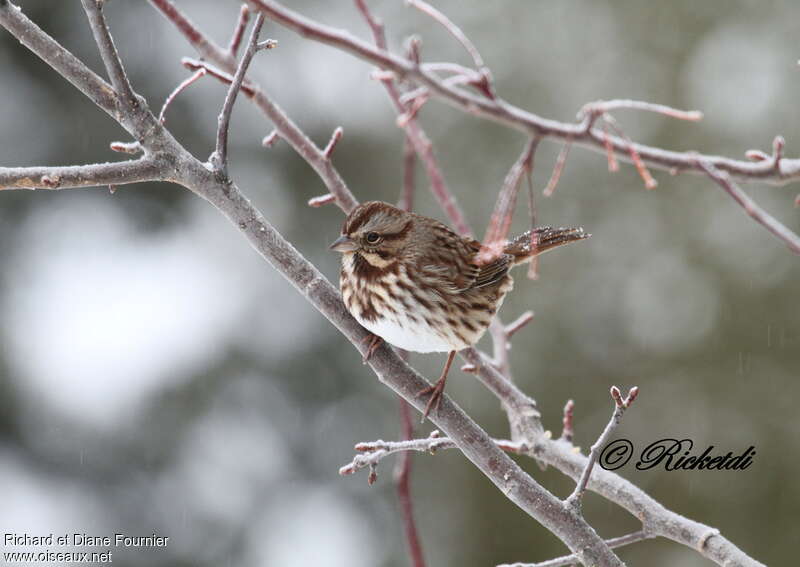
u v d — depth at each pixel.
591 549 5.48
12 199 13.64
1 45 13.19
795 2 14.81
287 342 13.47
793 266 14.11
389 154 14.20
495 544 13.63
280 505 13.07
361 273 6.80
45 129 13.23
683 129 14.62
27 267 13.63
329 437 13.38
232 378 13.23
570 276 14.40
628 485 6.34
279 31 14.26
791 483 13.45
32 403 12.78
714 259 14.34
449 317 7.05
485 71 6.91
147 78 13.48
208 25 14.17
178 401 13.02
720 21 14.88
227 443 13.06
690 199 14.49
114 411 12.85
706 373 14.06
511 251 7.84
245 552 12.77
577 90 14.86
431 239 7.18
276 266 6.07
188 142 13.55
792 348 13.95
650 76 14.85
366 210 6.98
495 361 7.62
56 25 13.20
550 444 6.82
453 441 5.82
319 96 14.27
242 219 5.90
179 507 12.70
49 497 12.52
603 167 14.57
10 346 13.05
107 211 13.99
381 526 13.49
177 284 13.75
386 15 14.91
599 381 14.11
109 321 13.33
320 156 7.37
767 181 7.61
